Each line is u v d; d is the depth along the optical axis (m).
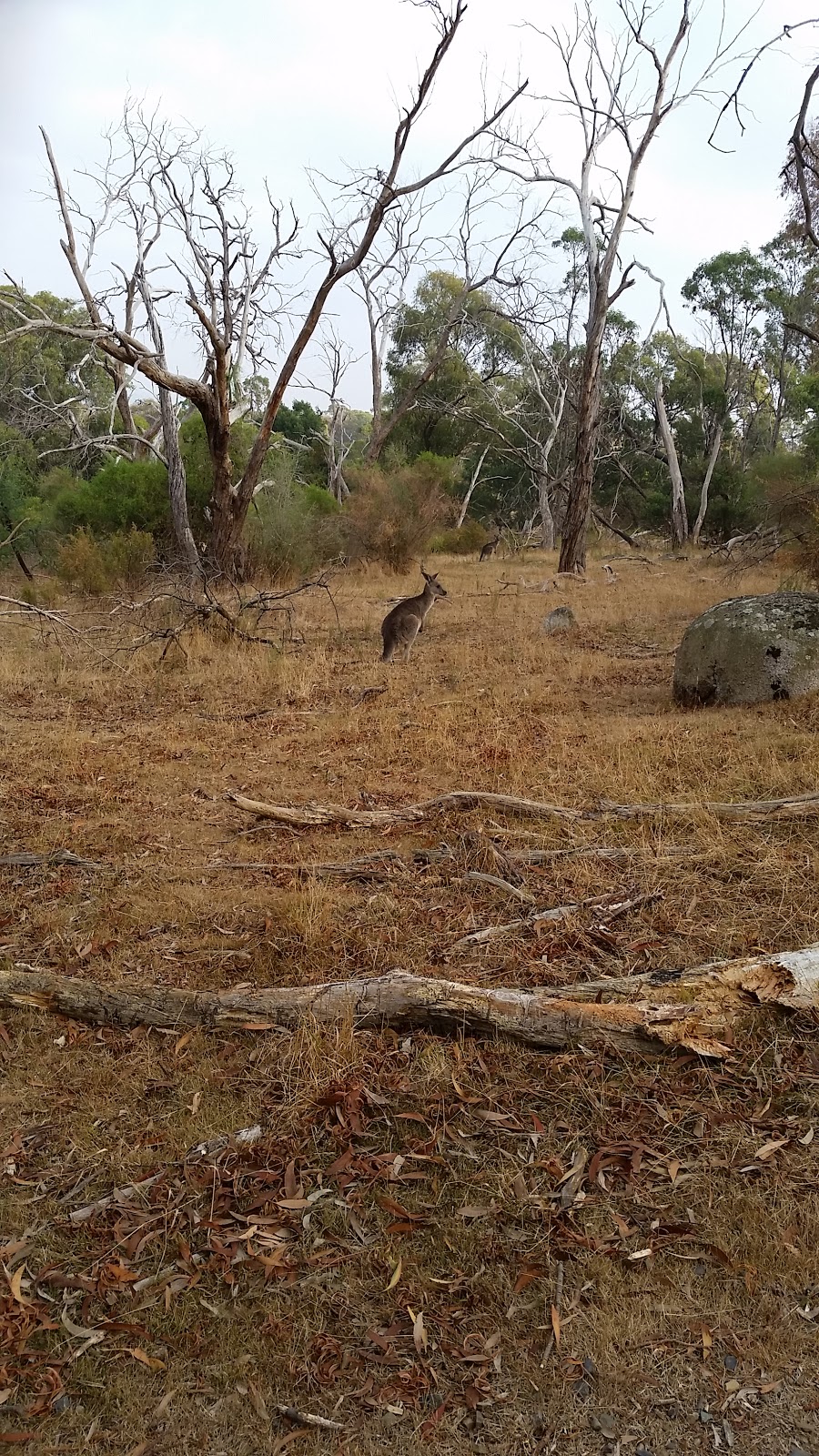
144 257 25.34
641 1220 3.10
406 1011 4.08
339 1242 3.07
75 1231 3.16
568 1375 2.61
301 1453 2.45
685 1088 3.65
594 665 11.80
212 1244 3.06
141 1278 2.97
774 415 49.38
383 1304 2.86
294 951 4.80
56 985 4.39
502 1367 2.65
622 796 6.71
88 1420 2.56
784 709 8.46
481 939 4.78
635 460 47.59
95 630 15.24
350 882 5.67
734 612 9.16
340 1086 3.70
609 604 18.00
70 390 34.97
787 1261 2.90
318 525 25.08
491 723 9.10
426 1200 3.22
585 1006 3.94
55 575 22.19
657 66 21.78
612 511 46.09
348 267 17.61
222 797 7.38
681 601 17.77
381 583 23.05
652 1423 2.48
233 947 4.91
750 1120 3.47
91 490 24.48
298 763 8.25
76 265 21.09
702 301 42.91
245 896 5.52
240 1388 2.62
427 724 9.19
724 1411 2.50
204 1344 2.74
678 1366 2.62
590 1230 3.06
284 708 10.48
